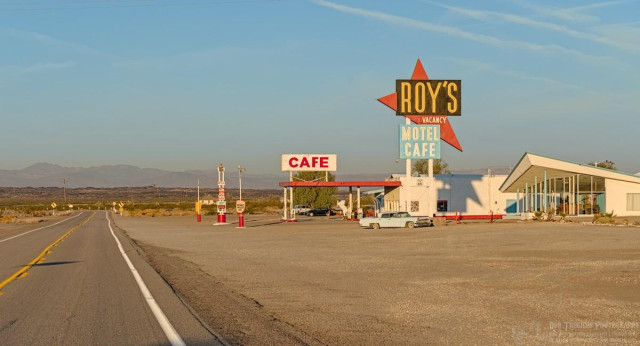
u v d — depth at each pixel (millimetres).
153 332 9484
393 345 8859
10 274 18859
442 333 9688
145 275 18000
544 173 53188
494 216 66938
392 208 67688
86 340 8938
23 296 13758
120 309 11734
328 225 55781
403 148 52594
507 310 11695
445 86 52375
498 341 9117
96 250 29609
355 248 28000
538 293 13727
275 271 19234
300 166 71188
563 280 15680
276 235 41156
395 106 53219
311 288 15102
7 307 12148
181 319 10641
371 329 10016
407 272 18203
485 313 11406
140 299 13070
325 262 21812
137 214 117438
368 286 15312
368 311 11742
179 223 71562
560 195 63156
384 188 71188
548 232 34844
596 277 16062
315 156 71375
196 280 17031
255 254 26188
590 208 55688
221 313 11398
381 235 37562
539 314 11242
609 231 34688
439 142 52688
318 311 11766
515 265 19375
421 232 39531
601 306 12008
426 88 52312
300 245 30922
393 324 10430
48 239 40875
